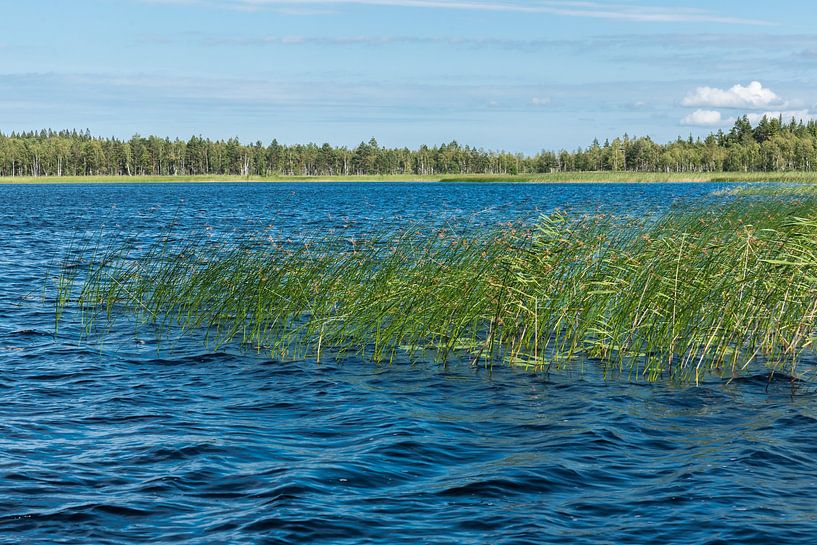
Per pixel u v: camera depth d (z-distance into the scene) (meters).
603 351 13.41
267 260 17.55
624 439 9.05
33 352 13.73
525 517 6.88
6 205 77.50
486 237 16.44
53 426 9.47
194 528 6.61
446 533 6.56
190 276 18.67
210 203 79.06
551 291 13.66
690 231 16.89
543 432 9.34
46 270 24.97
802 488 7.56
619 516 6.91
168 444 8.76
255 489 7.47
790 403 10.59
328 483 7.64
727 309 12.54
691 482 7.70
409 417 9.94
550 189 117.44
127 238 35.88
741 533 6.55
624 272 13.81
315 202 79.06
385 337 13.66
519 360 13.02
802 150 180.00
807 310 12.65
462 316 13.60
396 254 16.00
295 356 13.40
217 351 13.77
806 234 13.30
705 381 11.76
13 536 6.43
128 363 12.96
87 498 7.21
